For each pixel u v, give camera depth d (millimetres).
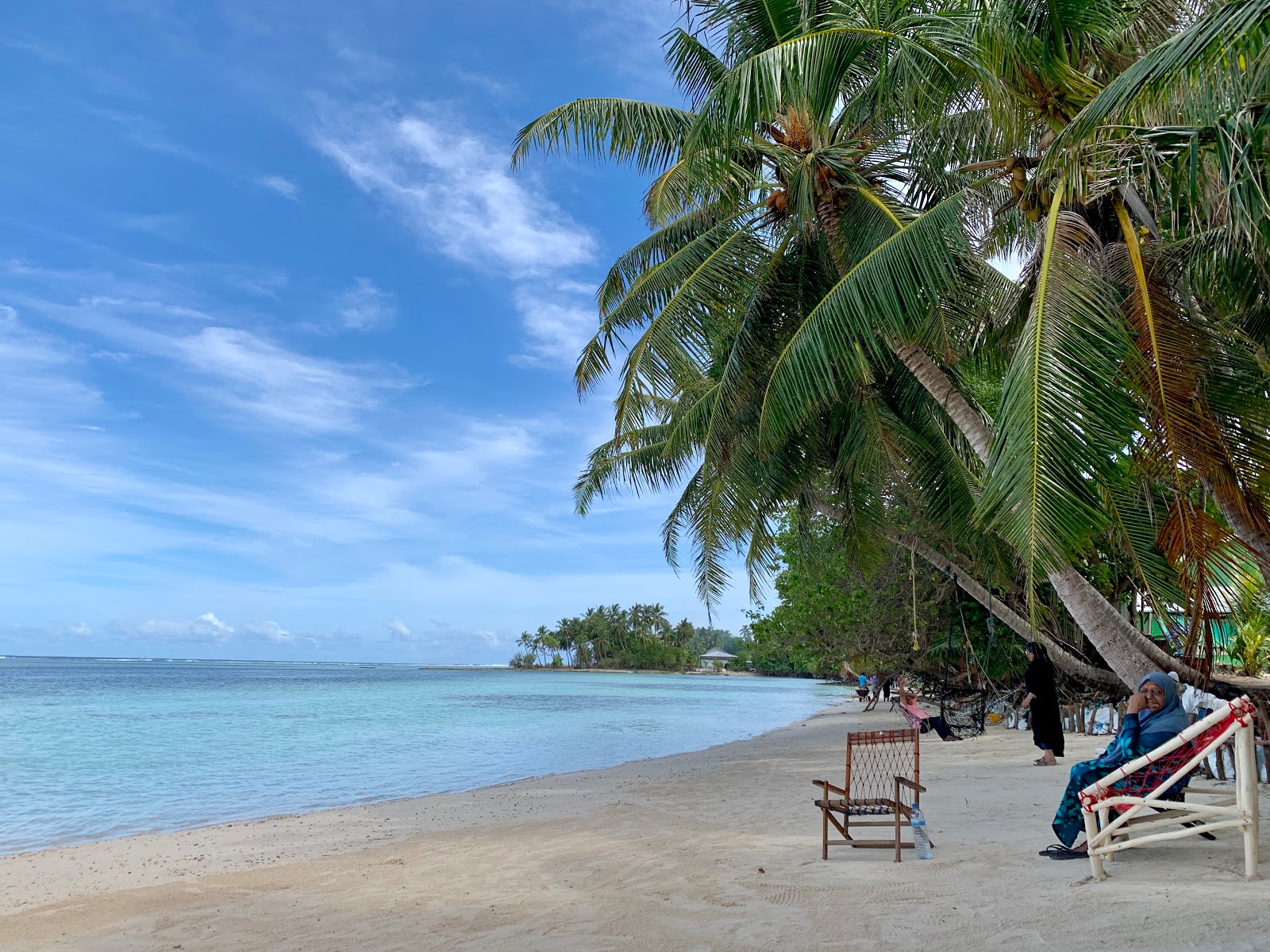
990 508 7105
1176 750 5137
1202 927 3746
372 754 20453
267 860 8312
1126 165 7992
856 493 17672
